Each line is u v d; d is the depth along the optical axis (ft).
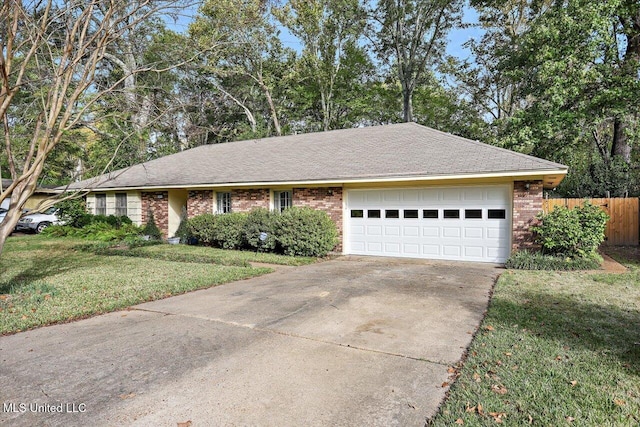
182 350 14.30
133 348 14.55
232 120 99.66
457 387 11.24
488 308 19.42
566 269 29.55
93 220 56.18
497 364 12.73
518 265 30.58
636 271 28.86
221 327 16.88
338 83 95.09
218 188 48.57
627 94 47.06
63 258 37.60
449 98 91.66
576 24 47.62
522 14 73.72
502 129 65.87
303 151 48.98
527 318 17.47
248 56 81.30
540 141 54.24
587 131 53.98
